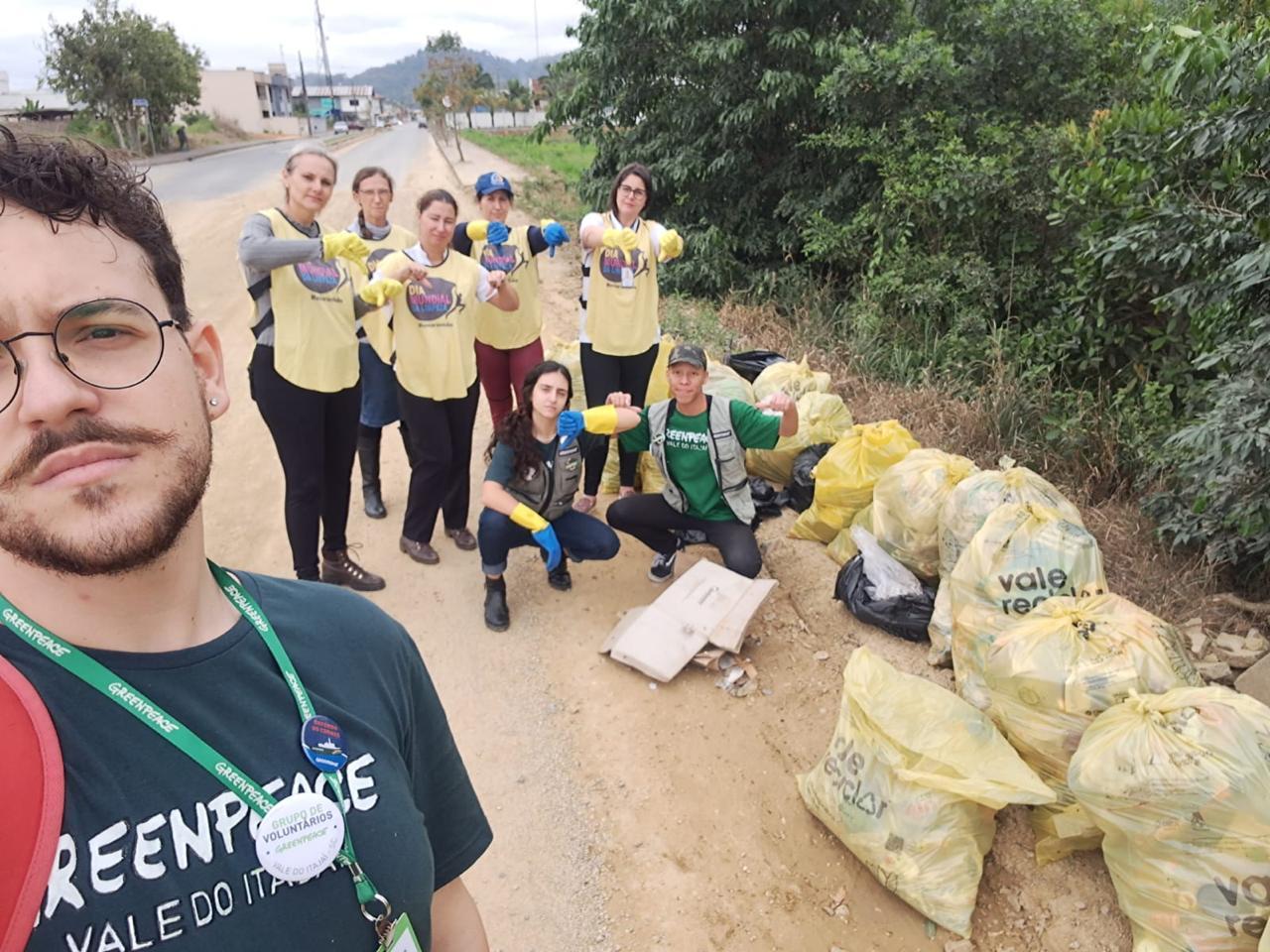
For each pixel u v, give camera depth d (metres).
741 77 8.53
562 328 7.91
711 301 8.64
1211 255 3.84
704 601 3.63
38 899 0.73
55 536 0.80
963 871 2.45
